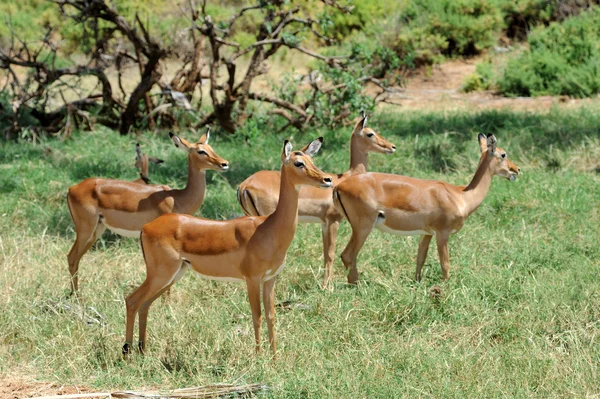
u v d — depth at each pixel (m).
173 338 9.70
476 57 32.31
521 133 19.94
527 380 8.64
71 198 11.83
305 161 8.88
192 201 12.05
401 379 8.57
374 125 22.36
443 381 8.52
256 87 28.06
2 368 9.09
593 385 8.47
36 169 17.50
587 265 12.16
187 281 11.86
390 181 11.92
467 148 19.12
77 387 8.55
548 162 18.11
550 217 14.55
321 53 32.06
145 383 8.71
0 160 18.47
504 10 34.06
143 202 11.74
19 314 10.34
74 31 30.25
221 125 21.77
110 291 11.50
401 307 10.56
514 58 29.92
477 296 11.15
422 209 11.79
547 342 9.59
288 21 22.05
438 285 11.45
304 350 9.41
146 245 9.26
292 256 13.02
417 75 30.86
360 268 12.68
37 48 32.28
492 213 15.06
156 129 21.86
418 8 33.50
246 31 34.12
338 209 12.17
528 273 12.05
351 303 10.90
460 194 12.02
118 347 9.57
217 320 10.26
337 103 21.77
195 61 22.42
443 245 11.88
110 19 21.28
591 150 18.48
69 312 10.48
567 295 10.87
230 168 18.22
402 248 13.20
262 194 12.28
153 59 21.36
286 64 31.78
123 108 21.84
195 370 8.98
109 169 17.70
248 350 9.37
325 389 8.30
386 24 32.62
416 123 22.30
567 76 26.91
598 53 28.12
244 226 9.09
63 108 21.69
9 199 15.73
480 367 8.95
